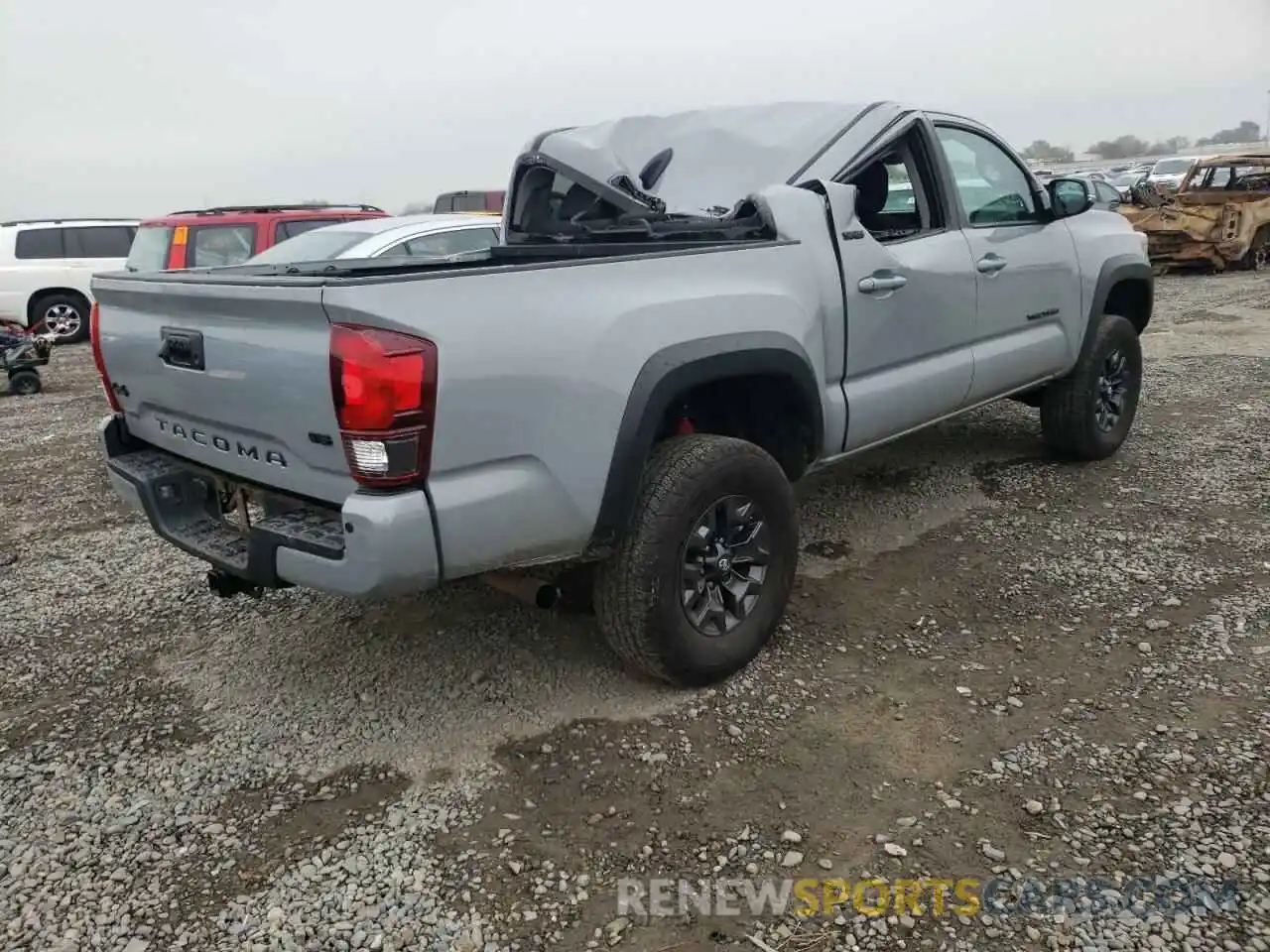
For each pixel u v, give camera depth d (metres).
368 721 3.20
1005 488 5.16
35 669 3.68
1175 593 3.80
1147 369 8.20
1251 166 16.11
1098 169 43.19
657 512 2.99
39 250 14.02
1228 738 2.86
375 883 2.46
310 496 2.77
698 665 3.18
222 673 3.58
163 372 3.12
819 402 3.56
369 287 2.44
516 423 2.68
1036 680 3.25
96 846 2.64
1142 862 2.39
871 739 2.96
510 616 3.91
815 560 4.34
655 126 4.62
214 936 2.31
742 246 3.30
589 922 2.30
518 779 2.85
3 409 9.27
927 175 4.30
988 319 4.48
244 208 10.47
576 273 2.83
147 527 5.31
